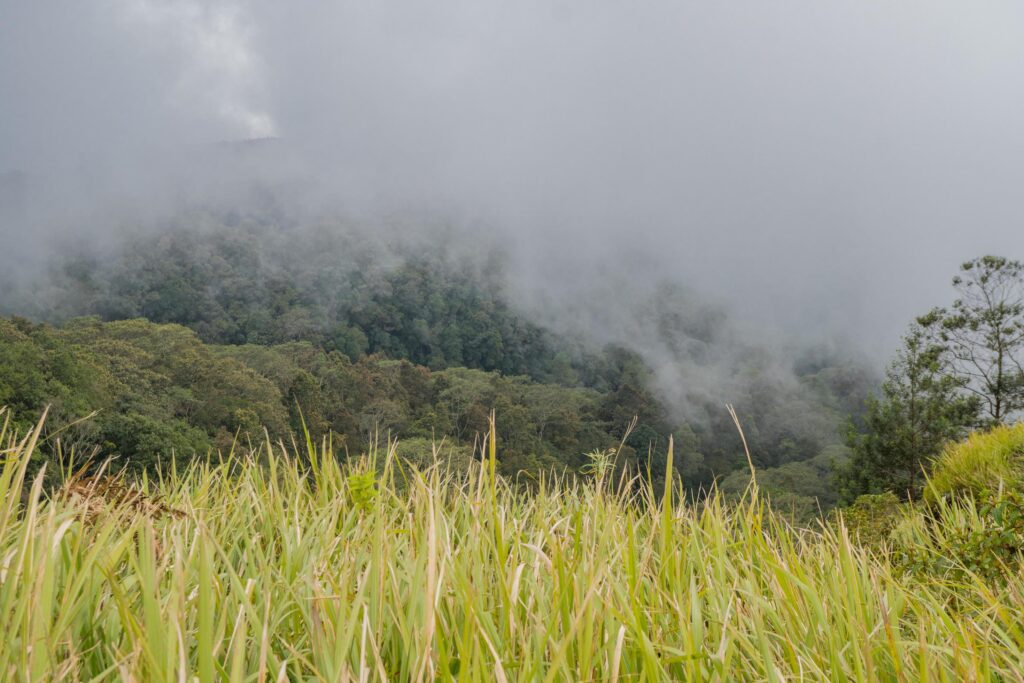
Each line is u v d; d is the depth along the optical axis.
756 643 1.73
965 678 1.60
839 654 1.60
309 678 1.47
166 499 2.35
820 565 2.35
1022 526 3.18
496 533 2.06
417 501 2.29
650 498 2.58
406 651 1.51
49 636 1.24
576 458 92.75
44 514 1.80
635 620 1.52
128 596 1.61
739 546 2.34
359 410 84.88
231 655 1.40
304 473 2.93
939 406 24.34
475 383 100.88
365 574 1.78
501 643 1.64
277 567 2.07
